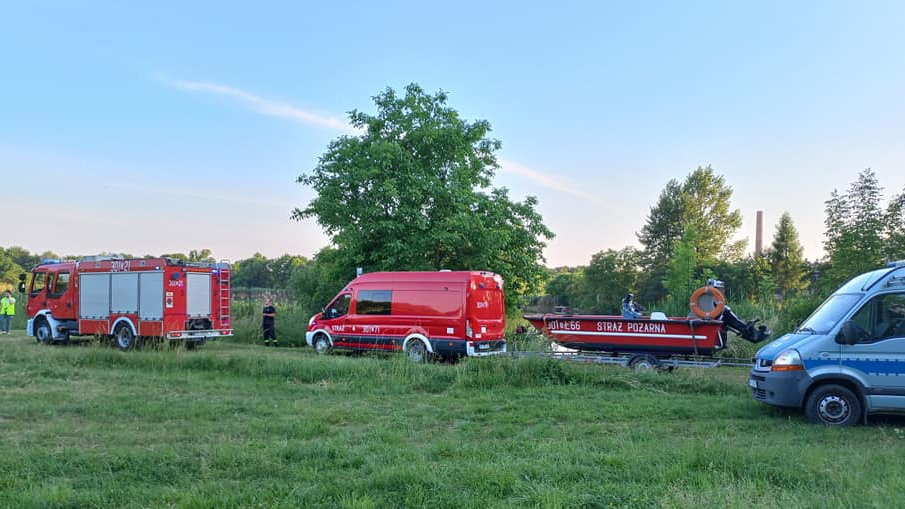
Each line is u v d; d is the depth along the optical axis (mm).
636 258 72688
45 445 7219
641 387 11391
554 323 14570
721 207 76438
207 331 19141
